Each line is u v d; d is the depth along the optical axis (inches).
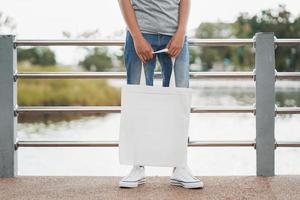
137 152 127.0
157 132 127.0
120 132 126.8
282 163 263.0
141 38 126.1
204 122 453.1
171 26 128.6
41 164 255.4
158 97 126.5
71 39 148.3
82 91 764.0
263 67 146.3
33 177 146.4
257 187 132.8
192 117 496.7
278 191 128.7
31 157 279.7
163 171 237.6
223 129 401.4
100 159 272.2
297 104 690.2
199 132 383.6
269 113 146.4
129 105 126.1
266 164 146.5
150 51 126.2
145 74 130.3
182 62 130.0
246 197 123.1
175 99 126.6
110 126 454.6
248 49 1238.9
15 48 149.9
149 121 126.6
